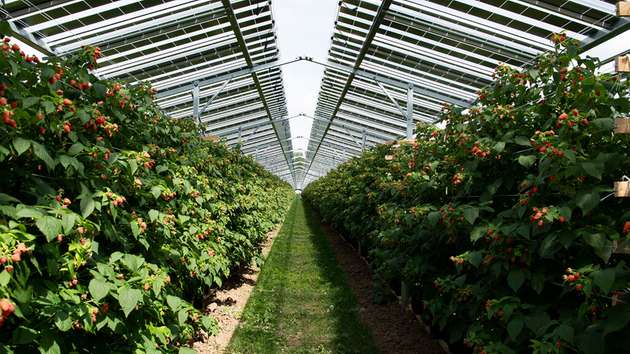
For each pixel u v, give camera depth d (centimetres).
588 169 196
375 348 412
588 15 543
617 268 178
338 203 1016
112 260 211
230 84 1198
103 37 711
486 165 300
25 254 170
